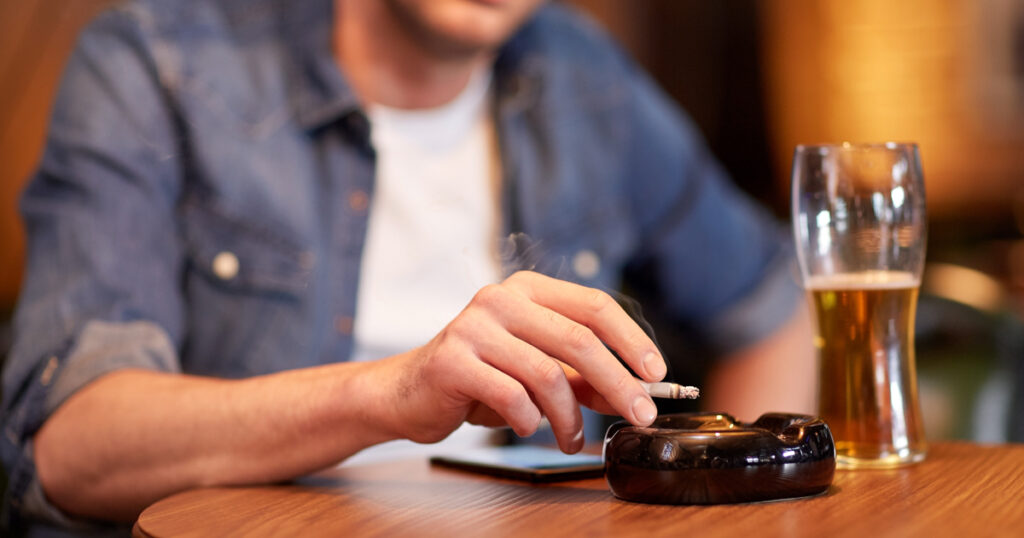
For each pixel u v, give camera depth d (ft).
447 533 2.92
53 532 4.28
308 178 5.27
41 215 4.71
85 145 4.79
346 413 3.46
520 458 3.78
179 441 3.63
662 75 10.68
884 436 3.50
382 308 5.34
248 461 3.57
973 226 10.54
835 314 3.51
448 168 5.57
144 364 4.07
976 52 10.39
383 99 5.43
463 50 5.19
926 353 5.22
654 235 6.37
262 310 5.12
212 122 5.14
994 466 3.49
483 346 3.24
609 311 3.24
